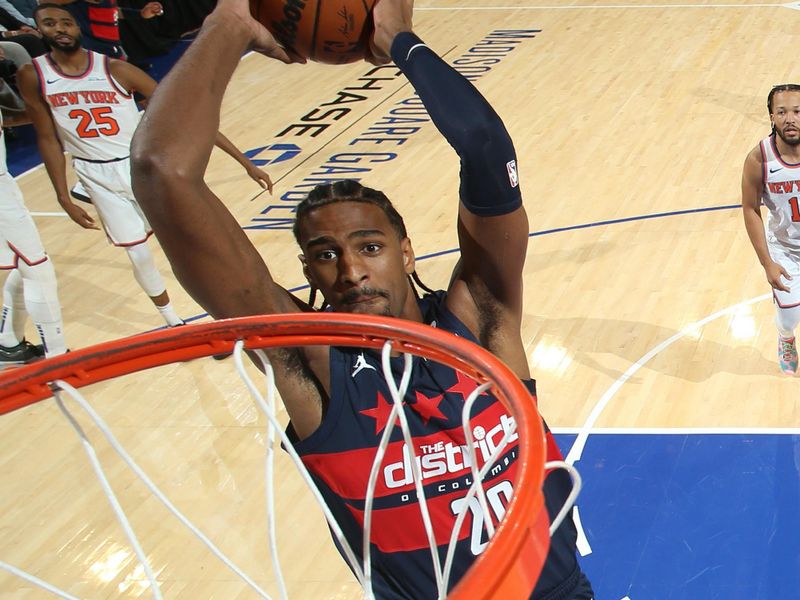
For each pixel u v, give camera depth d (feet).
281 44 5.59
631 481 13.74
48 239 23.72
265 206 24.34
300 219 5.69
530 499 3.41
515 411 3.96
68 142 17.39
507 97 30.50
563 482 5.84
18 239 16.55
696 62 32.24
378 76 33.83
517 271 5.67
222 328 5.15
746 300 18.19
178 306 20.17
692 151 25.13
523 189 23.77
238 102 32.48
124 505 14.01
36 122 17.40
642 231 21.18
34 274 16.84
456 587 3.09
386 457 5.56
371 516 5.62
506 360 5.87
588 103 29.32
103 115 17.26
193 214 4.69
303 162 26.91
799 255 15.60
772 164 15.01
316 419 5.56
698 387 15.75
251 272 5.07
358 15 5.49
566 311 18.33
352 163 26.50
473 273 5.76
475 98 5.23
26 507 14.23
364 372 5.57
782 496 13.16
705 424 14.82
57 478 14.82
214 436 15.47
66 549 13.24
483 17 40.27
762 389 15.56
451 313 5.82
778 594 11.57
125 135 17.44
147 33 37.22
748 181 15.26
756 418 14.87
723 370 16.15
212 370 17.35
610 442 14.61
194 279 4.96
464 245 5.70
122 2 36.37
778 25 35.53
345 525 5.76
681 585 11.84
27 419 16.43
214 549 5.71
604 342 17.22
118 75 17.51
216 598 12.05
